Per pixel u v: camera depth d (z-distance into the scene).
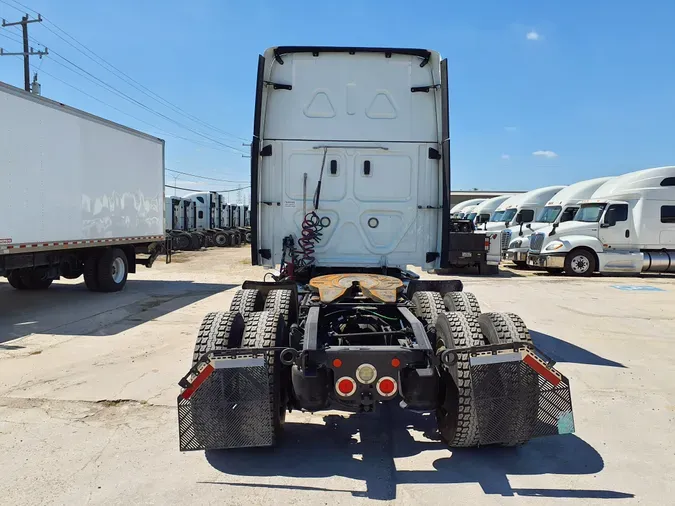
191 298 11.04
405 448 3.84
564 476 3.40
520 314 9.39
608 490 3.22
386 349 3.43
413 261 6.06
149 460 3.61
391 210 6.01
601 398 4.90
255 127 5.79
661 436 4.06
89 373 5.57
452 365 3.42
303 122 5.91
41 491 3.19
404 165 5.97
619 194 16.38
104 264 11.55
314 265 6.02
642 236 15.98
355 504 3.05
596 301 10.96
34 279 11.88
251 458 3.66
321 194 5.98
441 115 5.81
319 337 4.13
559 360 6.24
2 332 7.56
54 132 9.45
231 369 3.35
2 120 8.13
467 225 18.52
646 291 12.57
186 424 3.36
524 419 3.34
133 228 12.59
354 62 5.89
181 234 28.48
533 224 19.47
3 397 4.84
